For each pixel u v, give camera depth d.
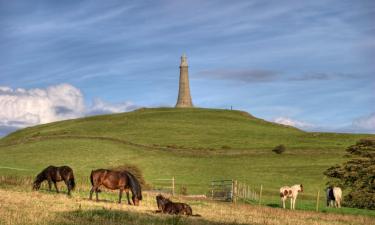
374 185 54.94
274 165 87.19
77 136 112.12
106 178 32.44
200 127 132.50
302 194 64.88
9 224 19.72
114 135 119.75
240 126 136.75
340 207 49.84
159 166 85.12
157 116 149.00
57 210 24.83
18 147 102.00
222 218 27.58
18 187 38.69
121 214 24.55
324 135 118.88
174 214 27.48
